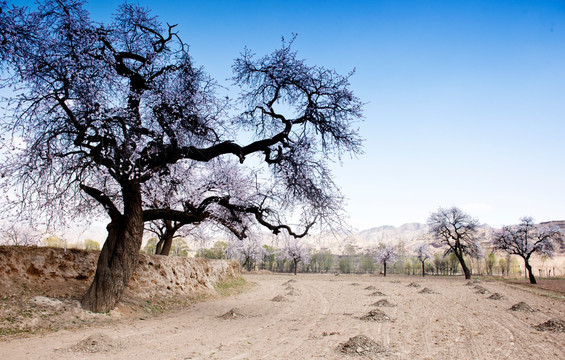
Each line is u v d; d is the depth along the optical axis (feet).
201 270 76.38
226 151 43.57
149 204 59.16
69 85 34.06
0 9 30.81
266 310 54.13
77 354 25.41
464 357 26.45
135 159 38.58
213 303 61.05
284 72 43.73
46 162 34.06
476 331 37.29
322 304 63.31
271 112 46.47
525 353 27.81
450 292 91.71
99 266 40.73
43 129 34.73
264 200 47.62
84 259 48.19
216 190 61.36
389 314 50.70
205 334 34.73
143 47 43.04
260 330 37.52
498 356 26.84
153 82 41.34
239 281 102.73
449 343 31.32
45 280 42.86
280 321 43.70
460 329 38.47
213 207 57.47
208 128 43.01
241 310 50.29
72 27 35.27
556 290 108.06
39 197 35.14
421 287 111.55
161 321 41.45
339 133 44.11
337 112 44.98
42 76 33.88
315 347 29.45
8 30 30.48
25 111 32.35
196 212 45.55
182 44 43.93
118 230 41.52
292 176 43.50
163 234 84.58
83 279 47.03
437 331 37.27
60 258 45.47
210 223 69.26
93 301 39.68
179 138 40.68
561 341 32.27
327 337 33.78
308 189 43.55
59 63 33.68
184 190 52.11
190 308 53.62
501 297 74.38
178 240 174.70
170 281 61.52
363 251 545.85
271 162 44.75
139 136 39.09
